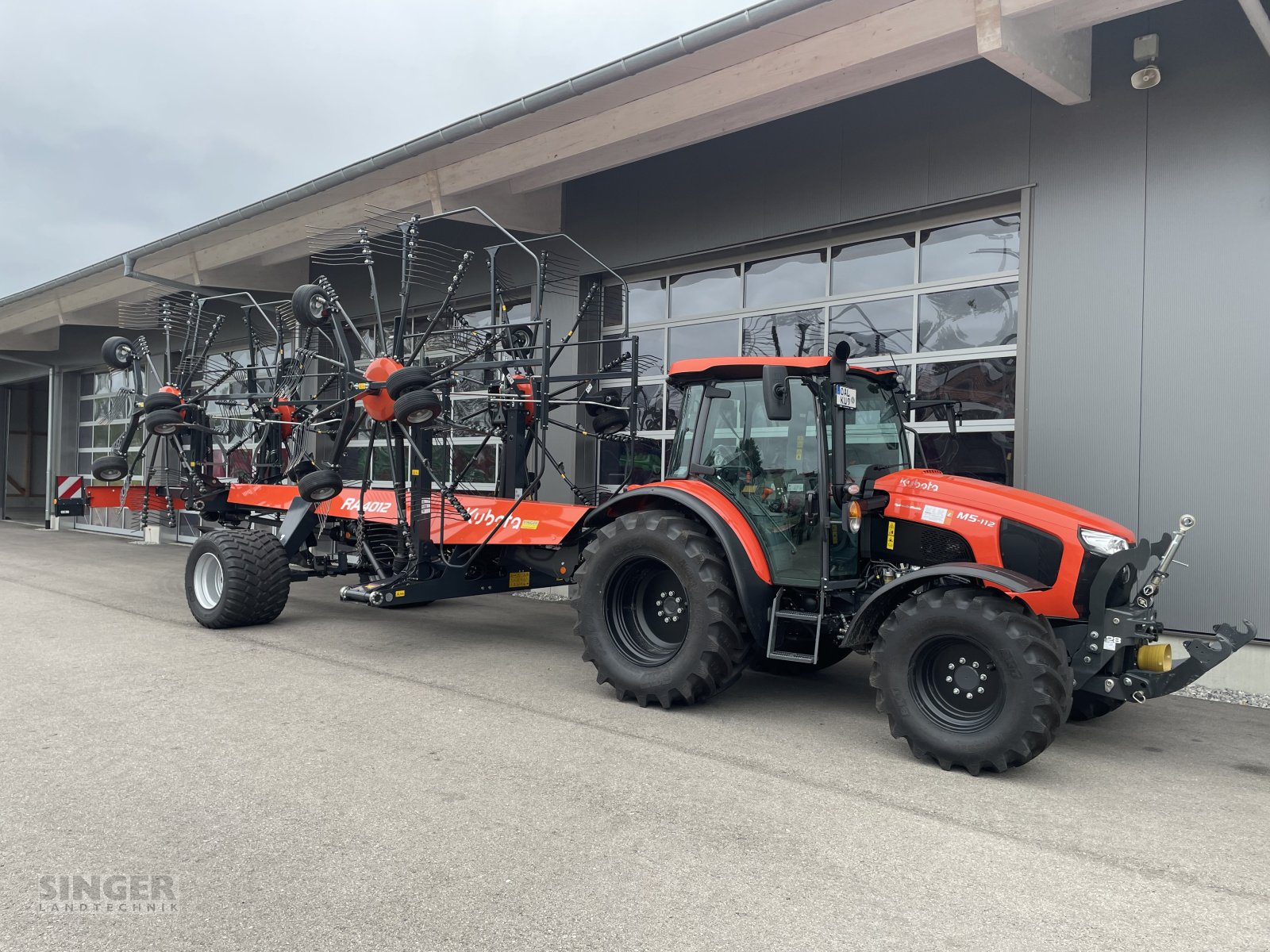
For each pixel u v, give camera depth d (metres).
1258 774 4.06
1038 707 3.73
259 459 8.64
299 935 2.47
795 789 3.69
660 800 3.52
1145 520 5.98
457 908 2.63
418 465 6.07
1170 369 5.89
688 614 4.71
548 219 9.68
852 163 7.48
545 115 7.66
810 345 8.04
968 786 3.78
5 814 3.27
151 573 10.36
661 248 8.84
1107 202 6.17
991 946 2.49
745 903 2.70
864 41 6.02
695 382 5.19
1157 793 3.78
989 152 6.73
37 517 21.19
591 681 5.43
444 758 3.95
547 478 9.76
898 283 7.47
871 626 4.44
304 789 3.55
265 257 11.78
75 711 4.59
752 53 6.53
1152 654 4.04
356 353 12.21
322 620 7.34
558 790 3.59
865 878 2.89
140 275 11.80
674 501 5.12
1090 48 6.17
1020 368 6.55
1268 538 5.51
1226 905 2.76
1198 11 5.80
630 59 6.59
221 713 4.57
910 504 4.66
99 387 16.98
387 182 9.48
